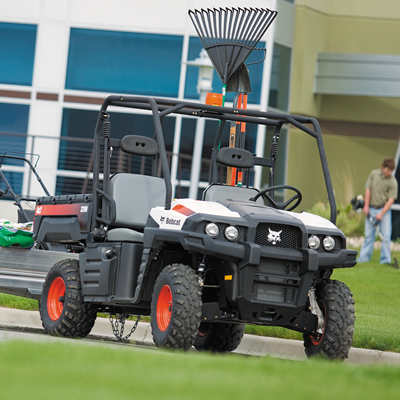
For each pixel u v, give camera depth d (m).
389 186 52.72
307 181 68.06
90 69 59.16
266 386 12.66
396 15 68.81
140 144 22.56
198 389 11.99
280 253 20.27
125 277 21.83
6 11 59.53
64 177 58.09
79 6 59.28
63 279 24.66
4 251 27.20
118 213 23.38
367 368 15.98
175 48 58.81
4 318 29.14
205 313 20.62
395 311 34.25
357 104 69.69
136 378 12.69
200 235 19.80
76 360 14.39
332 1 69.00
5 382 11.95
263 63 59.12
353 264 21.27
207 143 57.66
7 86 59.44
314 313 21.39
